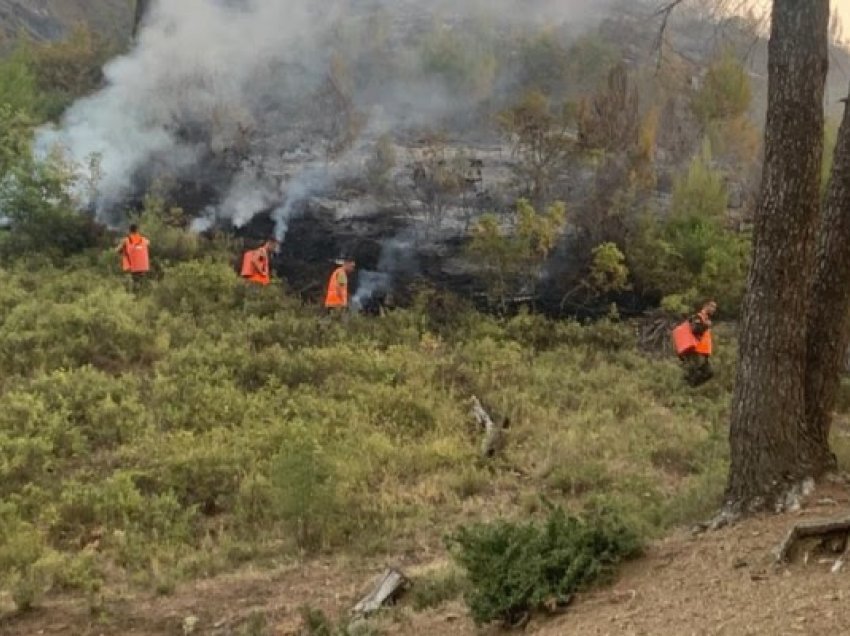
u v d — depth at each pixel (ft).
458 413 49.88
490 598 23.71
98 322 55.57
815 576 21.42
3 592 30.76
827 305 27.40
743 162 83.20
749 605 20.48
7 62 91.30
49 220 69.67
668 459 44.78
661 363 61.52
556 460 43.73
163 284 64.18
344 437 45.06
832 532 22.50
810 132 25.95
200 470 40.32
